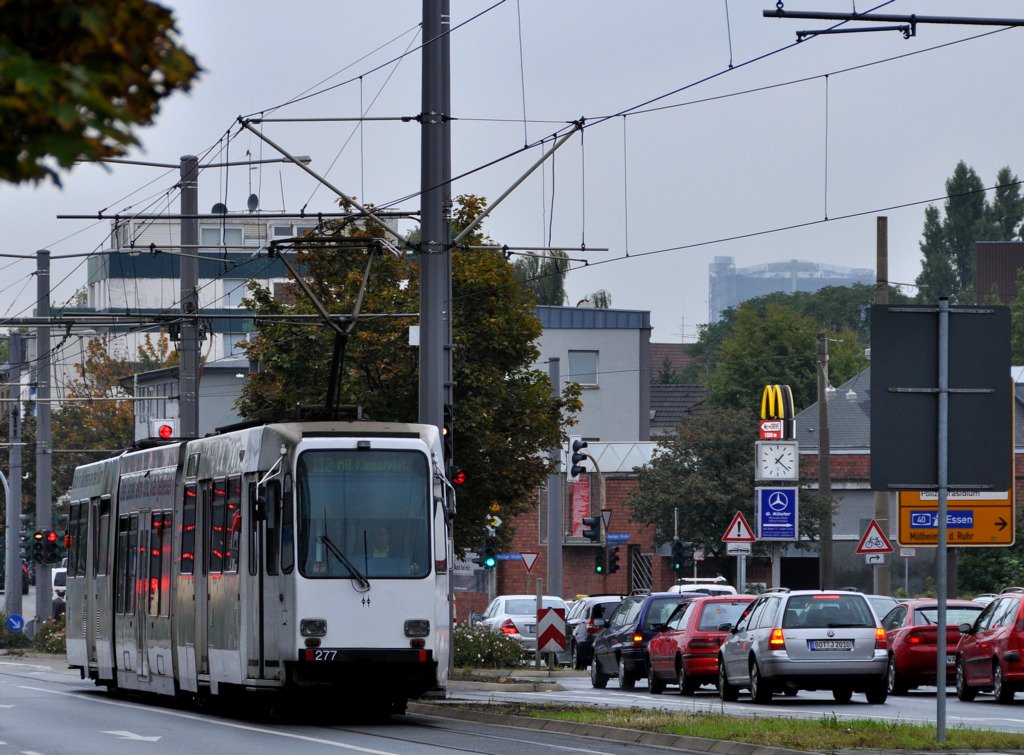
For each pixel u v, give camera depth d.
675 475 184.12
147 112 14.12
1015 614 78.12
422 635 62.34
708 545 183.12
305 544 61.97
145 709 75.19
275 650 62.41
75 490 97.44
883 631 77.12
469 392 99.62
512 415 103.44
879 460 47.81
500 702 74.31
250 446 66.94
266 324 103.75
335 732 59.31
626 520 199.88
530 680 103.56
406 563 62.84
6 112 13.00
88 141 13.37
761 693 77.50
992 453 48.25
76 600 94.25
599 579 199.25
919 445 48.03
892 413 48.00
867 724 53.38
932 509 55.94
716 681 86.56
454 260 100.88
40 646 147.75
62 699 84.12
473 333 100.62
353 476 63.38
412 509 63.62
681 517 183.62
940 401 47.97
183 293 106.00
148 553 79.62
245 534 65.94
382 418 101.06
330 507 62.69
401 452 64.19
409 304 102.19
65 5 13.51
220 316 104.69
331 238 83.44
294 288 107.38
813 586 189.75
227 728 61.91
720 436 183.12
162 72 14.02
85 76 13.37
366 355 101.00
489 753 49.25
